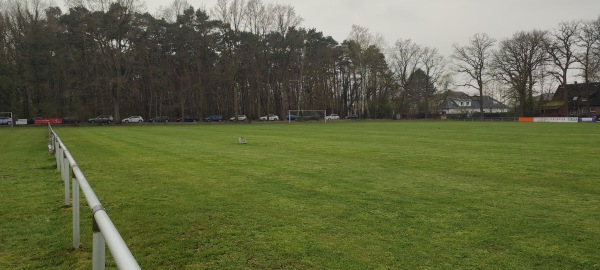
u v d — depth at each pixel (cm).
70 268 455
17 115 5900
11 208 726
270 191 841
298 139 2433
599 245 501
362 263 450
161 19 6838
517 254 473
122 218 648
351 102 9400
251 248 504
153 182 967
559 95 8256
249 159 1400
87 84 5938
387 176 1023
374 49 8294
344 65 8844
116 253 199
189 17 6569
